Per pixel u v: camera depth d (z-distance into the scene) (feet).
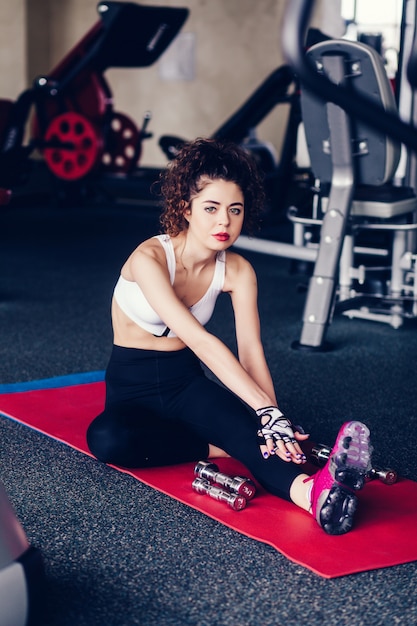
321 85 2.46
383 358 10.30
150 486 6.24
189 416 6.33
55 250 17.56
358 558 5.11
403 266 11.47
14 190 26.14
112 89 28.40
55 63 29.22
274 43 25.63
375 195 10.70
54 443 7.11
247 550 5.27
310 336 10.61
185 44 26.94
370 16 23.80
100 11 20.67
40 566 4.32
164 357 6.47
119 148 23.82
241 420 6.06
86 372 9.27
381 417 8.09
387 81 9.59
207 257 6.24
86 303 12.92
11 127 19.72
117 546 5.33
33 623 4.32
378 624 4.45
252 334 6.45
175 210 6.10
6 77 28.89
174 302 5.96
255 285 6.53
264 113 18.88
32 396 8.28
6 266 15.75
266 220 18.79
